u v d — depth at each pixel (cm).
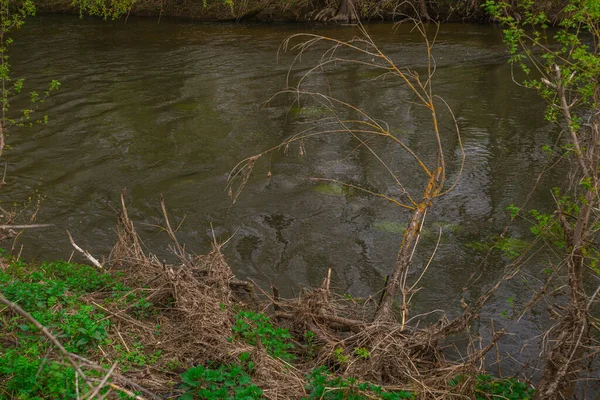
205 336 602
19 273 728
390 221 1082
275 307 725
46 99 1742
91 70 2052
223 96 1794
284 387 538
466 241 1009
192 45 2438
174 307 659
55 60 2173
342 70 2059
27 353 514
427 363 624
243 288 745
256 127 1545
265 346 603
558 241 602
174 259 956
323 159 1350
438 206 1130
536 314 807
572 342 538
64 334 563
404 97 1767
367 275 923
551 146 1388
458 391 567
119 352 566
